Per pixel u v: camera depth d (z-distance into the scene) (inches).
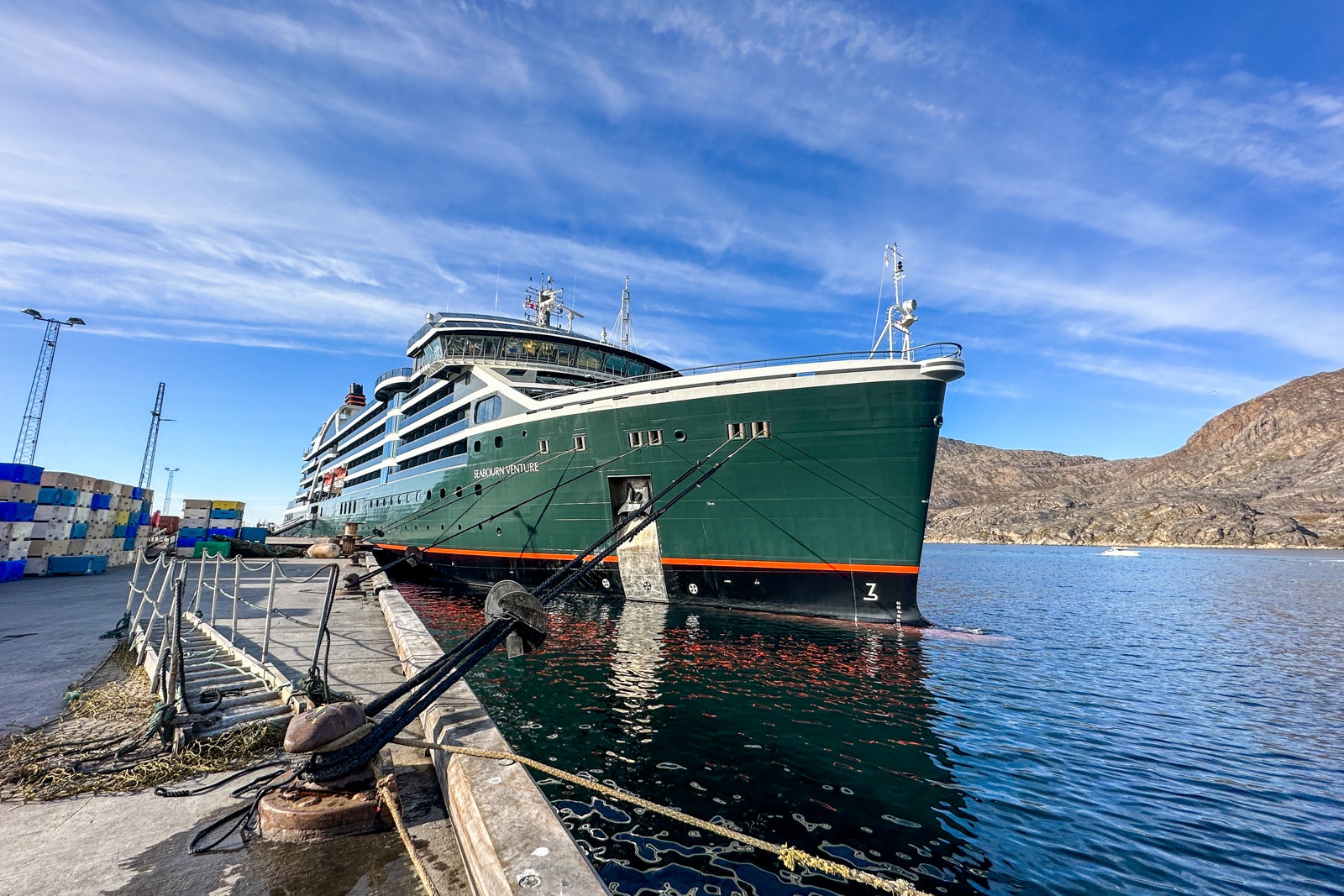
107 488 896.3
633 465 769.6
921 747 364.2
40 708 220.8
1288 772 352.2
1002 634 857.5
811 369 664.4
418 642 289.9
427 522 1106.1
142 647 284.2
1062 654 705.6
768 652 578.9
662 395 733.3
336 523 1748.3
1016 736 394.3
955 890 224.1
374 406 1529.3
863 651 590.2
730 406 701.3
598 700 434.6
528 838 104.1
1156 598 1483.8
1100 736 406.9
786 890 219.8
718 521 729.0
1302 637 893.2
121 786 154.6
